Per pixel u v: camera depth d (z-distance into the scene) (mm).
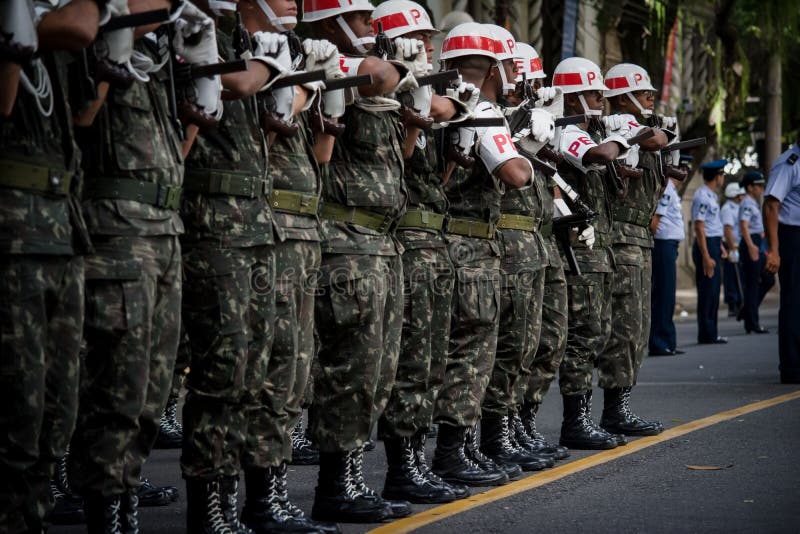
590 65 9961
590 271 9445
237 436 5992
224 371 5863
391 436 7363
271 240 5980
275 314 6129
